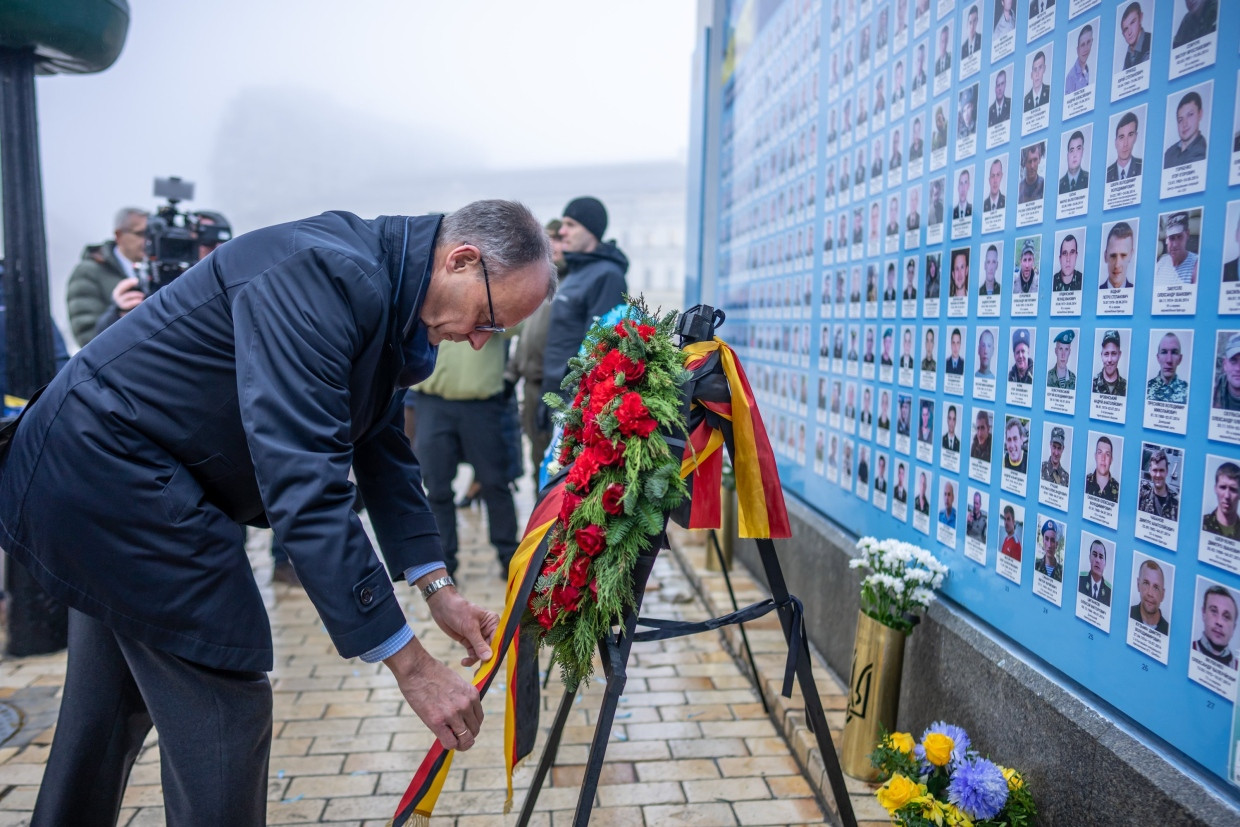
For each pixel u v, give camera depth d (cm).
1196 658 142
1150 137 151
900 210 252
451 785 246
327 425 141
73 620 169
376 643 140
